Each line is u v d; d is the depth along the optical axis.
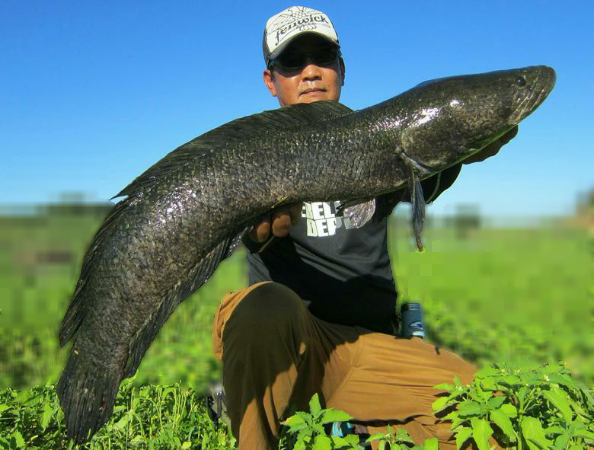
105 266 0.87
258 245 1.00
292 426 0.82
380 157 0.96
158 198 0.87
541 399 0.94
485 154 1.07
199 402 1.31
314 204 1.13
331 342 1.07
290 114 0.94
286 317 0.93
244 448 0.93
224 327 0.97
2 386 1.55
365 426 1.05
